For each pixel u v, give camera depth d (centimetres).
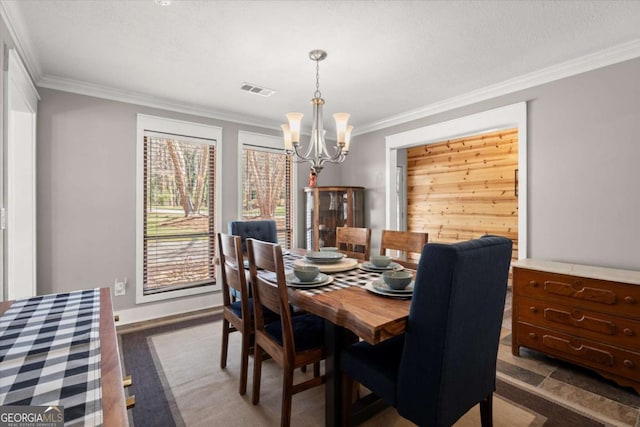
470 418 169
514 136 423
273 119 388
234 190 372
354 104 335
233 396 188
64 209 272
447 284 109
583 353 205
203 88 290
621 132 222
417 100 323
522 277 235
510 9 176
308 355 155
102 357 79
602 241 231
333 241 419
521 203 272
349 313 124
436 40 209
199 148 350
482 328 127
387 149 398
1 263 167
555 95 254
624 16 183
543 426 160
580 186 241
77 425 53
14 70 188
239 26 192
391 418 168
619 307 192
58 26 191
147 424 163
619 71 222
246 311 189
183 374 212
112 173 295
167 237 329
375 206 418
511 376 209
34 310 116
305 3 171
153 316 318
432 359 113
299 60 236
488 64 244
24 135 246
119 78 267
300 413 173
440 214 504
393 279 147
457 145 482
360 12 179
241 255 189
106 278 293
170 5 172
